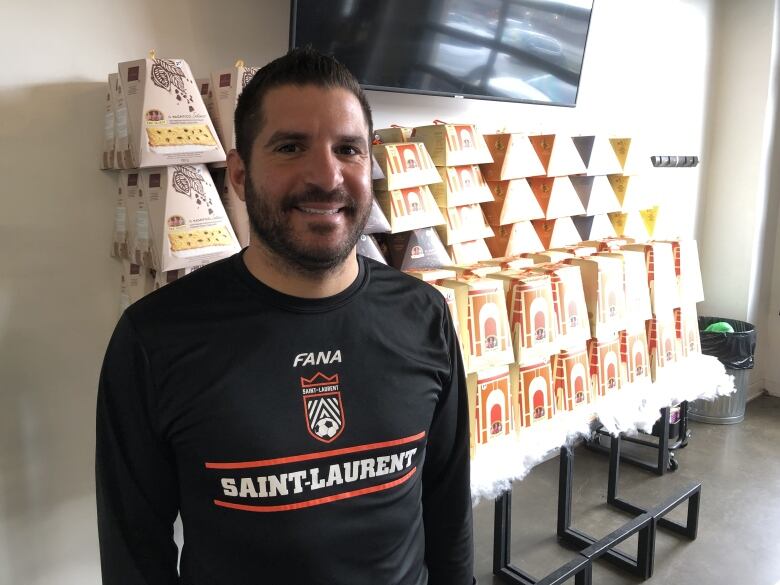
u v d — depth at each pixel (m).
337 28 1.80
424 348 1.05
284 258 0.91
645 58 3.35
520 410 1.85
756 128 3.71
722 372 2.59
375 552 0.96
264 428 0.89
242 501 0.88
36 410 1.57
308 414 0.92
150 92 1.36
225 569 0.91
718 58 3.80
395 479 0.98
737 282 3.90
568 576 2.00
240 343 0.91
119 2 1.58
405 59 2.02
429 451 1.16
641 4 3.25
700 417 3.79
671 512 2.76
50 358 1.58
